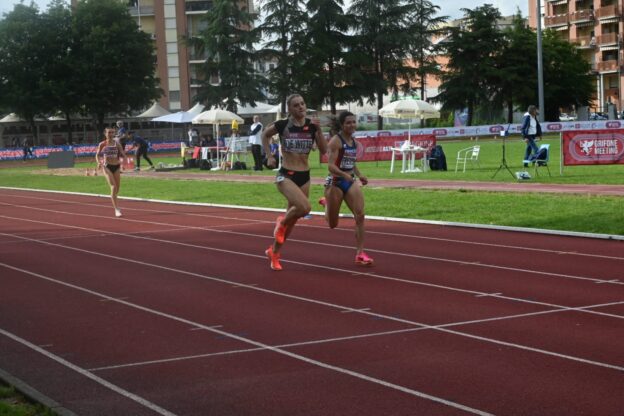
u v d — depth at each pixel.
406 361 6.12
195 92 82.44
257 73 67.31
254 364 6.14
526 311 7.73
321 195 19.95
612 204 15.11
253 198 20.25
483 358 6.16
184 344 6.79
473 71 68.25
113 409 5.17
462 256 11.10
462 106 69.69
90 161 54.44
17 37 67.31
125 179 30.36
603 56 84.12
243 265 10.83
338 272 10.11
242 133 69.75
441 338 6.79
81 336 7.16
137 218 17.33
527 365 5.94
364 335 6.95
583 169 23.53
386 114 27.61
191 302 8.53
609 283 8.99
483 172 24.23
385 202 17.77
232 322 7.55
